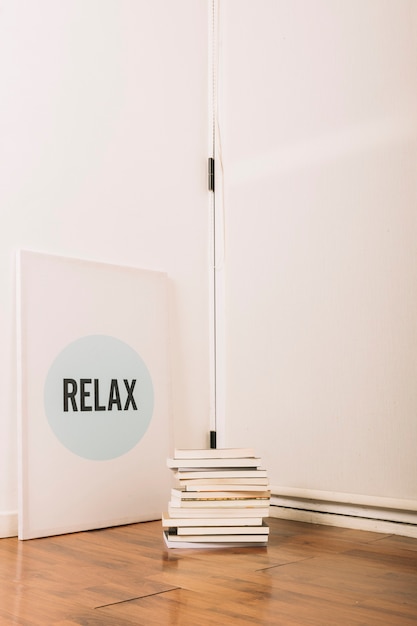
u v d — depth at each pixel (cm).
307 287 226
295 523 219
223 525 178
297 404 227
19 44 205
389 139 206
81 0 223
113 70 232
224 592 134
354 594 133
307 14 232
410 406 197
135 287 229
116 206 229
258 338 241
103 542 184
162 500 224
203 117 262
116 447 215
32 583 141
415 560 163
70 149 217
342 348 215
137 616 119
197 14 263
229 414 249
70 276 211
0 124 199
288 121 236
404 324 199
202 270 257
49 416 200
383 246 206
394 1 207
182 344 247
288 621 116
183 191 253
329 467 216
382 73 209
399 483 198
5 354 196
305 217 228
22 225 203
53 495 196
